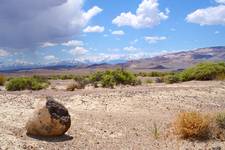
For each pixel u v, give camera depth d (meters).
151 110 18.80
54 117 12.27
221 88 28.44
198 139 12.91
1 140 11.08
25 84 32.41
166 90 25.67
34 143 11.35
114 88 31.72
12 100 20.58
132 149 11.59
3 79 43.09
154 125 14.13
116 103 20.31
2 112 16.28
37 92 27.14
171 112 18.41
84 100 20.97
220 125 13.55
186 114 13.30
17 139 11.52
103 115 17.00
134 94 23.08
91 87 33.81
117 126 14.68
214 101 22.78
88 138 12.73
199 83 34.81
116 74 36.34
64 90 30.75
